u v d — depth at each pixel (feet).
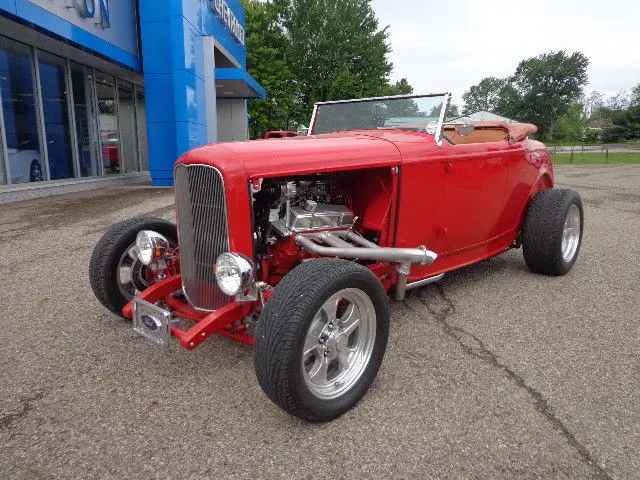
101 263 10.87
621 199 34.42
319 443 7.51
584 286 14.65
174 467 6.98
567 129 337.52
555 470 6.89
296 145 9.59
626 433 7.69
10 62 33.32
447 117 12.39
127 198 34.42
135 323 9.17
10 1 27.43
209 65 48.70
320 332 8.00
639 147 187.42
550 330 11.54
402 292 10.33
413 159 10.98
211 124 49.98
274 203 9.82
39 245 19.88
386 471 6.89
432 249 12.35
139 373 9.55
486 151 13.11
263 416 8.19
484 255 14.61
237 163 8.39
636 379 9.29
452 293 14.11
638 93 337.31
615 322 11.96
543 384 9.14
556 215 14.56
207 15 50.21
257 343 7.38
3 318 12.23
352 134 12.34
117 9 41.57
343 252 9.33
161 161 44.27
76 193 38.01
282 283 7.68
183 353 10.35
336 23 132.87
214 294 9.06
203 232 8.91
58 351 10.46
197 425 7.94
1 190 31.65
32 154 36.01
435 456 7.19
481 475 6.80
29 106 35.50
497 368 9.75
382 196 10.88
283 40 131.54
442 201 12.02
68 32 33.37
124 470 6.92
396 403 8.56
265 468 6.96
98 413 8.25
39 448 7.38
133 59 44.52
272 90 113.60
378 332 8.69
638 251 18.89
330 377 8.41
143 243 10.22
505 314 12.53
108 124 47.19
